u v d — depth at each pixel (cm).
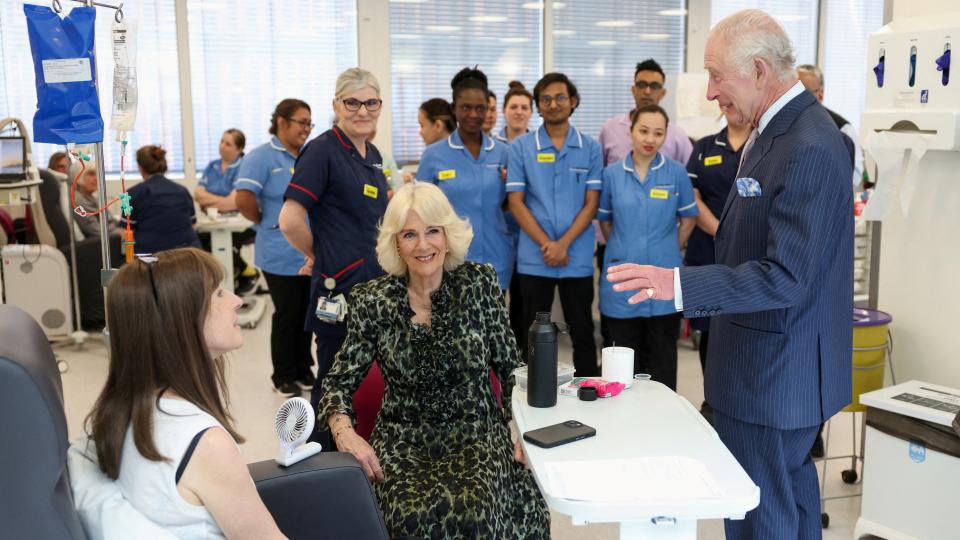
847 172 197
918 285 314
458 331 237
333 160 305
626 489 156
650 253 396
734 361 212
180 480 140
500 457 230
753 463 212
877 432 277
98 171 233
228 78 758
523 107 518
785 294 189
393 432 235
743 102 203
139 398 143
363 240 308
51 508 128
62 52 219
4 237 564
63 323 557
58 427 128
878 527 279
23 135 536
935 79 283
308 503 187
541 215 405
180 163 759
